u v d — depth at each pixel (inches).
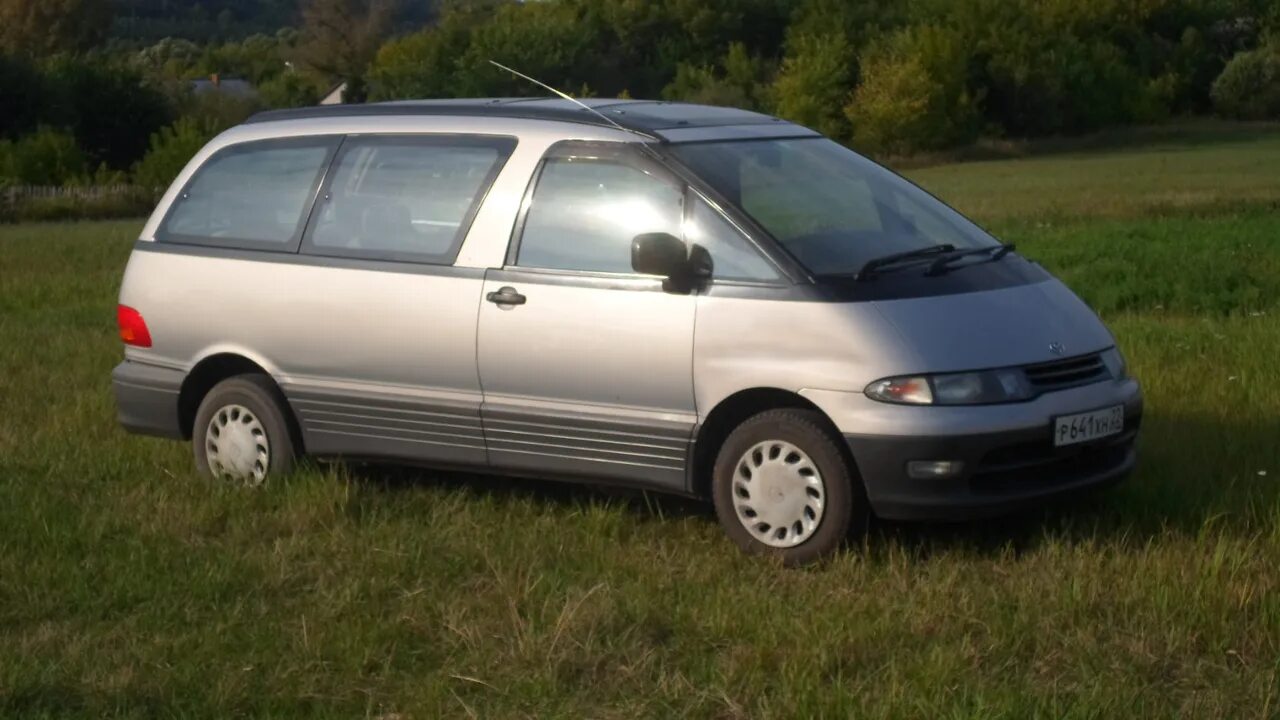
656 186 263.9
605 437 264.5
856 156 294.5
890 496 240.2
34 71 2573.8
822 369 243.4
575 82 3567.9
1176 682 194.9
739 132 281.7
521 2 3841.0
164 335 314.7
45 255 944.9
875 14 3545.8
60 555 261.4
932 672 194.4
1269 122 3479.3
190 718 193.6
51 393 422.9
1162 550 238.4
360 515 282.8
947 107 3097.9
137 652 216.8
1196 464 291.7
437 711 190.9
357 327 288.7
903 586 230.7
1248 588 218.1
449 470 286.7
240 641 220.5
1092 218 986.1
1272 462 290.0
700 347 253.4
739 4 3646.7
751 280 251.9
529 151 277.9
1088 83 3307.1
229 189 313.0
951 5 3393.2
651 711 191.5
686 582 239.0
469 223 279.7
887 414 238.1
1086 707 181.9
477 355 275.3
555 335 266.7
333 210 297.1
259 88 3703.3
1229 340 422.0
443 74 3622.0
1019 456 243.3
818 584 236.4
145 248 319.6
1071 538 251.4
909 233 271.1
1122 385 259.6
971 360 241.6
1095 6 3690.9
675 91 3420.3
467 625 220.7
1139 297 557.3
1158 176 1820.9
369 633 218.7
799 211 263.6
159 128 2672.2
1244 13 3860.7
